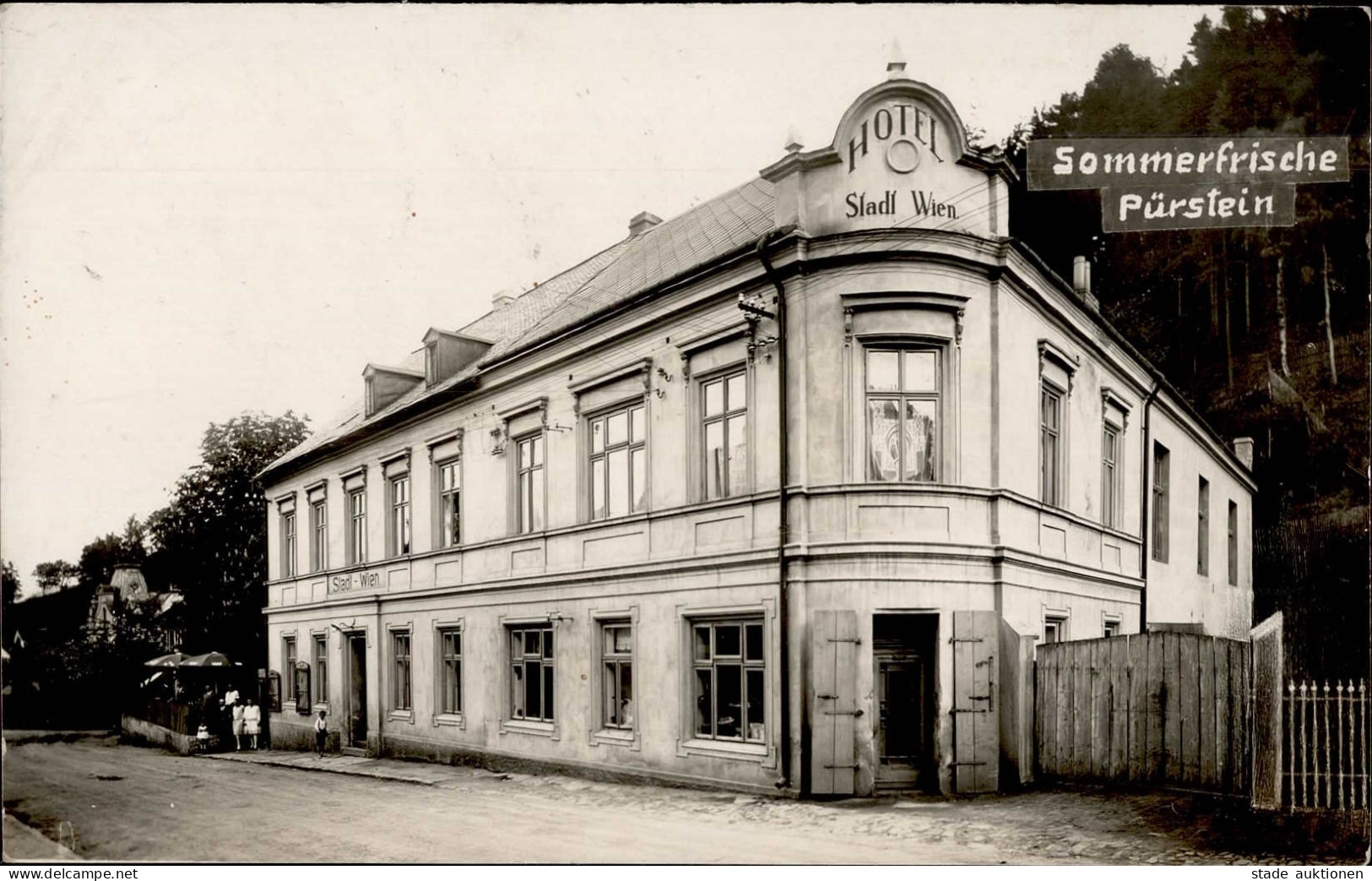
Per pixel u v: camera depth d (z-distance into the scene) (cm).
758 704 1363
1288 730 1074
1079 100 2089
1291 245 2330
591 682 1642
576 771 1656
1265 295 2364
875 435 1314
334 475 2608
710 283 1456
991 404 1348
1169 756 1191
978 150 1346
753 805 1260
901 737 1301
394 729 2258
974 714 1264
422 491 2206
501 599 1898
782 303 1343
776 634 1312
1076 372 1647
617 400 1645
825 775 1248
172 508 3438
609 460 1680
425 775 1845
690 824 1189
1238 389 2397
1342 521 2280
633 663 1559
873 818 1145
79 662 3297
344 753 2408
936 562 1279
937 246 1302
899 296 1295
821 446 1309
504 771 1845
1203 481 2309
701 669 1462
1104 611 1716
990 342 1355
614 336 1642
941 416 1317
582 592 1678
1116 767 1230
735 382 1443
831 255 1310
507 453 1919
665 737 1484
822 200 1341
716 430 1472
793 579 1295
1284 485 2372
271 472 2928
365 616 2384
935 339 1313
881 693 1304
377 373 2458
